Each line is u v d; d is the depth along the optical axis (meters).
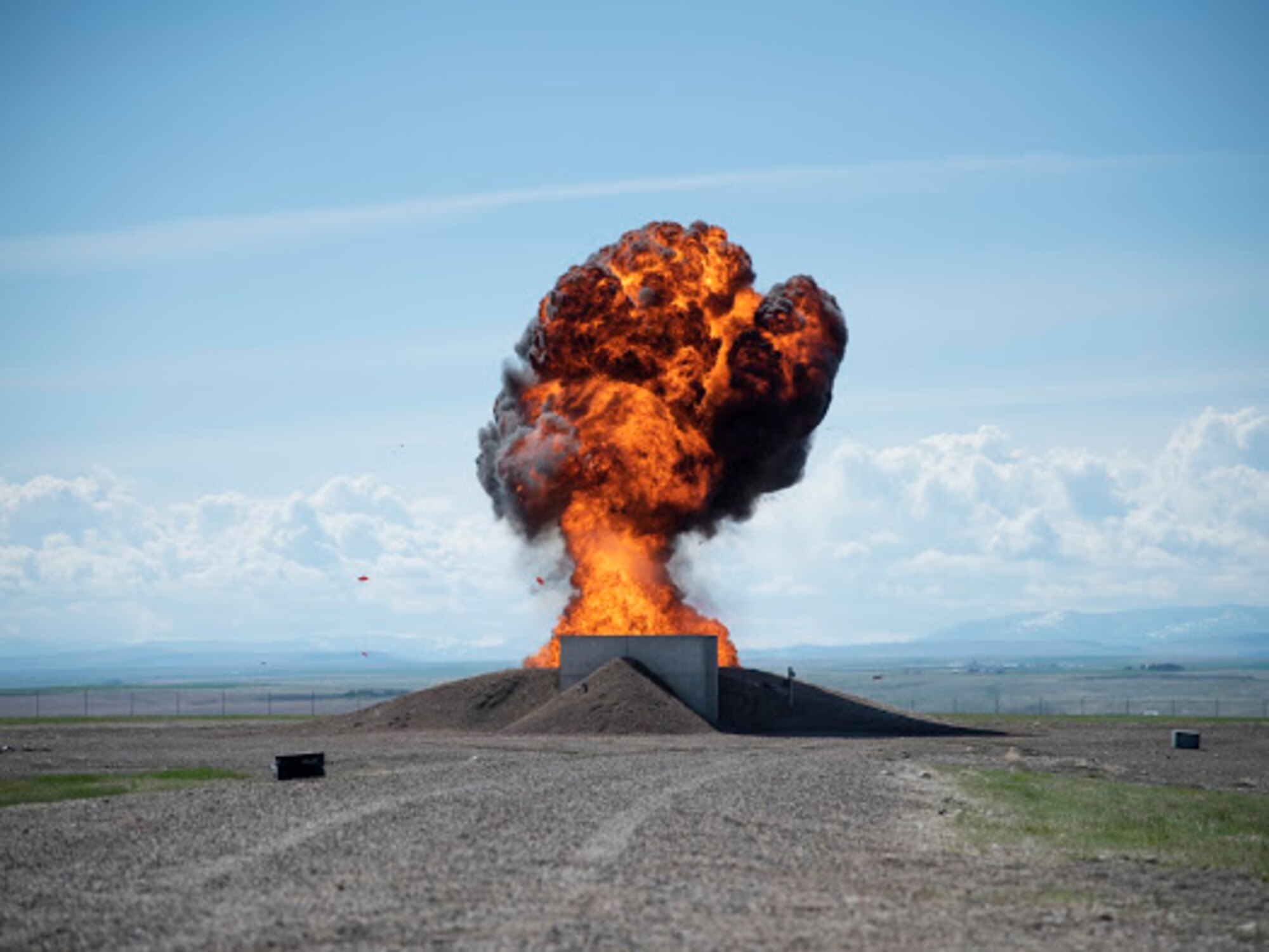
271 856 30.27
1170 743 84.31
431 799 42.28
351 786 47.16
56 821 36.81
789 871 29.33
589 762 60.06
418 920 23.27
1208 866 33.22
